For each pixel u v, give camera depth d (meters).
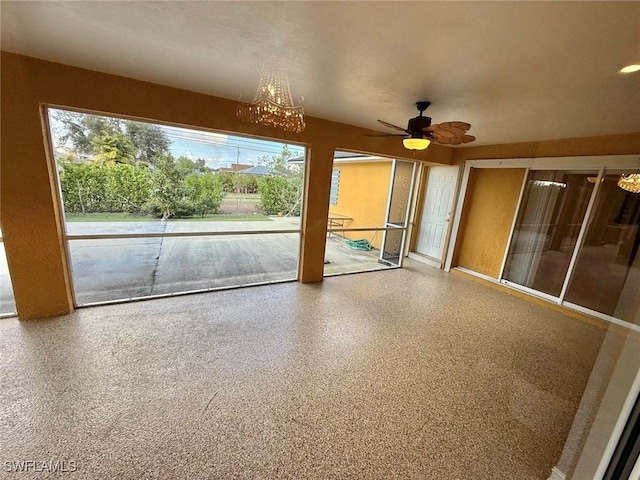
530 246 4.21
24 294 2.63
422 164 5.25
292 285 4.02
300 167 3.88
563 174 3.82
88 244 3.72
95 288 3.48
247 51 1.90
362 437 1.67
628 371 0.85
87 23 1.64
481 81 2.11
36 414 1.68
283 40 1.71
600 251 3.46
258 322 2.93
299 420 1.76
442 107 2.78
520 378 2.31
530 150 4.07
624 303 1.09
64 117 2.65
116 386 1.94
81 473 1.37
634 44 1.46
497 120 3.11
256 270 4.43
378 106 2.91
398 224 5.40
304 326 2.91
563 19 1.31
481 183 4.85
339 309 3.36
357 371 2.26
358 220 6.12
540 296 3.99
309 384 2.08
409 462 1.54
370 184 6.06
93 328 2.62
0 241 3.11
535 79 2.01
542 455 1.63
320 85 2.42
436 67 1.92
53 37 1.85
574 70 1.83
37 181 2.50
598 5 1.19
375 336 2.81
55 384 1.92
